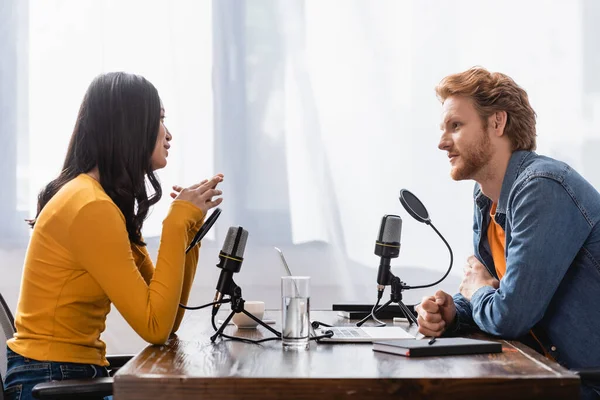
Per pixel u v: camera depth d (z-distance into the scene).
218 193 1.79
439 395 1.17
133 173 1.78
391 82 3.43
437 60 3.42
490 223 2.05
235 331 1.86
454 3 3.43
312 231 3.41
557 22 3.43
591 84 3.42
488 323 1.72
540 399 1.18
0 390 1.52
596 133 3.42
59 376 1.61
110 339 3.40
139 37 3.42
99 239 1.61
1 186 3.38
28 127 3.40
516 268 1.69
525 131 1.92
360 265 3.41
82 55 3.42
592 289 1.75
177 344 1.62
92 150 1.76
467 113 1.93
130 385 1.20
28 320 1.66
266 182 3.42
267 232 3.41
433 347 1.41
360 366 1.29
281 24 3.43
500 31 3.43
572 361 1.76
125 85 1.78
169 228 1.69
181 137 3.41
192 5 3.42
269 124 3.42
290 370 1.26
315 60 3.43
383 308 2.09
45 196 1.79
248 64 3.43
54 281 1.65
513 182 1.89
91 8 3.42
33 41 3.42
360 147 3.42
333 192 3.42
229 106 3.42
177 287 1.65
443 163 3.42
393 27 3.43
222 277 1.73
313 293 3.41
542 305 1.68
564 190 1.74
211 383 1.19
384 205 3.42
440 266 3.41
